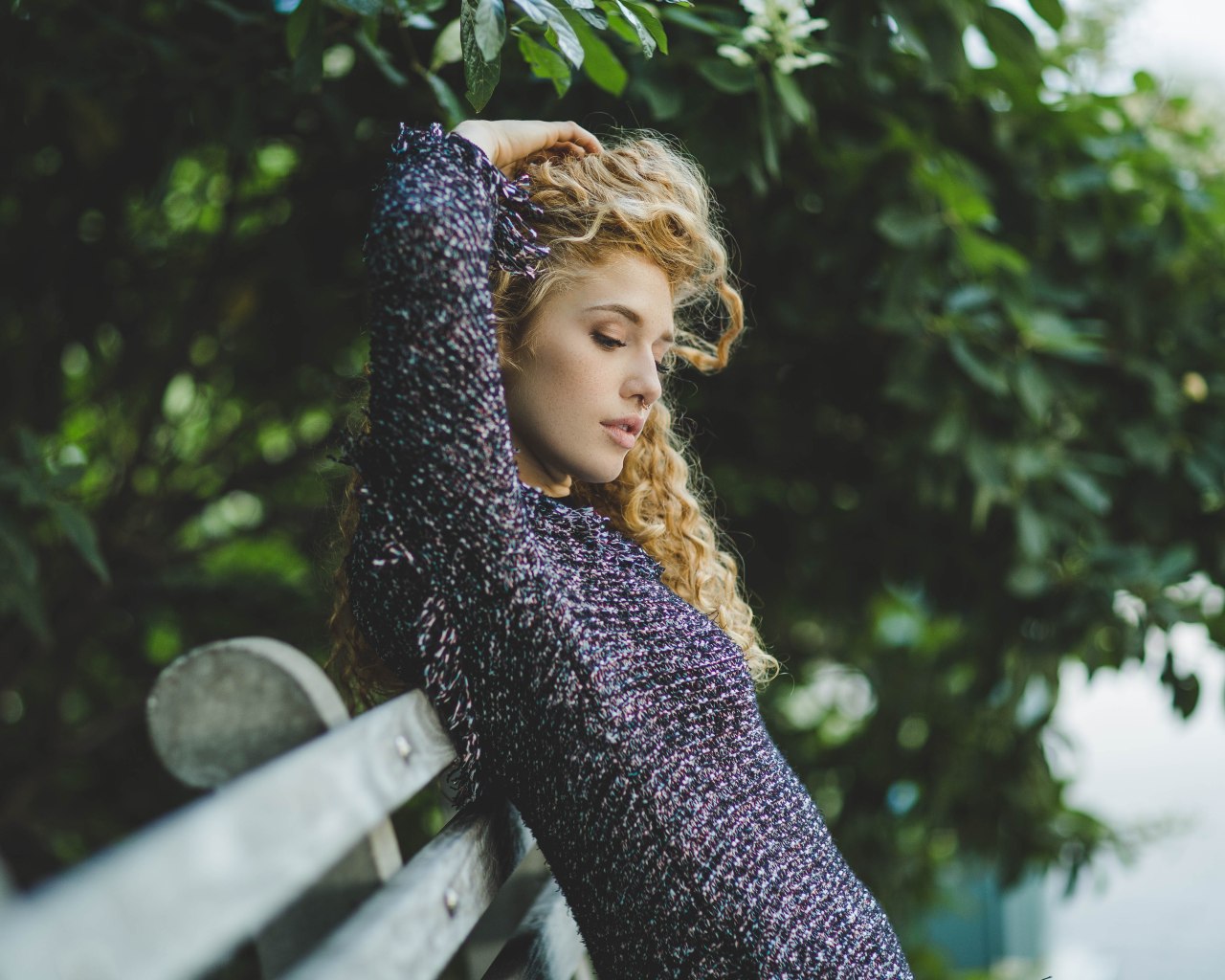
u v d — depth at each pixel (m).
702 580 1.40
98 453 3.00
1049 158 2.25
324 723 0.77
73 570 2.64
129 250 2.61
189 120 2.00
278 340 2.71
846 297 2.15
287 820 0.55
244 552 3.42
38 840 2.70
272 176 2.76
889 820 3.08
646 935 0.93
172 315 2.79
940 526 2.54
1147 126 2.51
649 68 1.66
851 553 2.72
